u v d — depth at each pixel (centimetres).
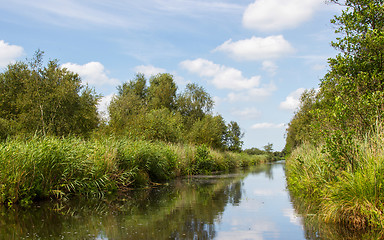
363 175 593
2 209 755
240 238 518
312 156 1023
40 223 626
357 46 1001
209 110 4700
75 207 794
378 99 791
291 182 1181
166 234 544
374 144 670
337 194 621
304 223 613
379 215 533
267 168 2942
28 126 1617
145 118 2162
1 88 2183
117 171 1142
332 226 576
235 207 798
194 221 642
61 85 1727
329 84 1089
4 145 866
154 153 1427
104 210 758
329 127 831
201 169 2100
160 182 1446
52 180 910
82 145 1064
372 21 1016
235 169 2727
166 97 4684
